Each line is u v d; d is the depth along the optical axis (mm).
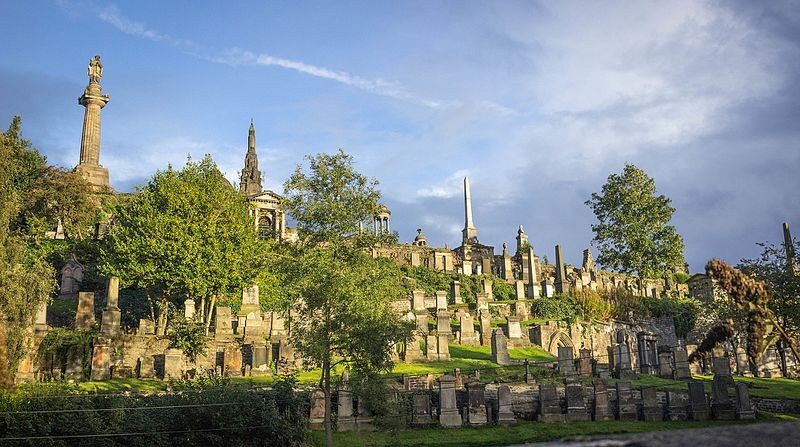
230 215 69938
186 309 59469
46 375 47812
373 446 37781
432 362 55750
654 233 89750
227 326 56531
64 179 88125
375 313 39281
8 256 39938
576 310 74812
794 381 58906
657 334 78500
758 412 45812
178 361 49688
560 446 7020
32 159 85875
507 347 62000
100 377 48656
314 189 65625
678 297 86688
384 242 67875
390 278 53312
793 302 52875
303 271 42250
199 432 36188
